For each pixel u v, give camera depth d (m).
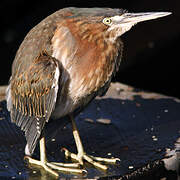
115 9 7.21
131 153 7.98
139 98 10.40
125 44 15.83
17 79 7.44
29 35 7.36
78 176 7.19
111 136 8.66
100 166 7.46
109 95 10.49
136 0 17.03
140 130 8.93
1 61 16.33
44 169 7.38
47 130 7.77
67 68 7.08
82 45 7.07
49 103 7.13
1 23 17.80
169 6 16.36
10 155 7.87
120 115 9.53
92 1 17.89
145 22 16.06
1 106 9.88
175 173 8.01
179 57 16.97
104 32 7.15
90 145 8.30
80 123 9.14
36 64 7.13
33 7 18.02
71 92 7.21
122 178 7.23
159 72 16.55
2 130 8.84
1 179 7.11
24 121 7.56
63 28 7.09
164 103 10.16
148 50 16.11
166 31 16.14
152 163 7.64
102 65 7.22
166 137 8.59
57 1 17.92
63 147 8.08
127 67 15.92
